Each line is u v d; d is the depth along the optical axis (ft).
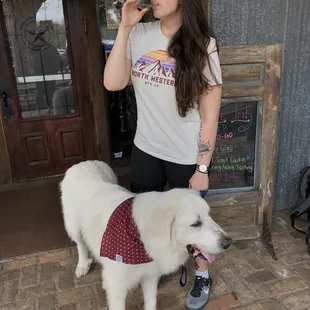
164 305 7.75
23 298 7.99
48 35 13.58
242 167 9.56
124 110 17.16
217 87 6.16
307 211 10.55
